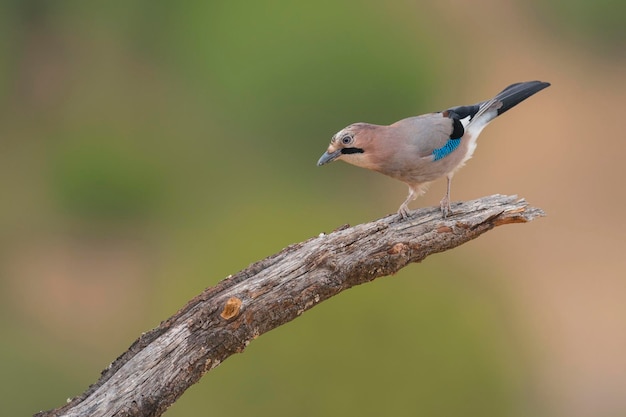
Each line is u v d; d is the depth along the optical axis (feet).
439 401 34.45
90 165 55.88
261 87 57.31
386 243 22.00
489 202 23.45
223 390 34.83
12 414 41.60
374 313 34.83
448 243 22.84
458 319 35.83
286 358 34.55
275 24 58.03
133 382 20.27
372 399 34.27
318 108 56.54
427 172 27.04
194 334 20.62
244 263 41.91
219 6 60.34
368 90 56.54
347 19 57.36
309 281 21.22
